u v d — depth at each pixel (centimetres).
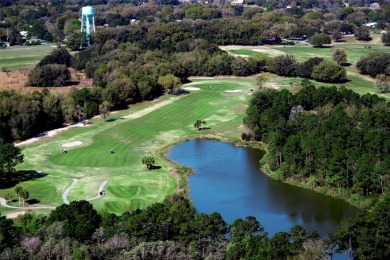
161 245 8775
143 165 15588
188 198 13312
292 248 8931
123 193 13438
